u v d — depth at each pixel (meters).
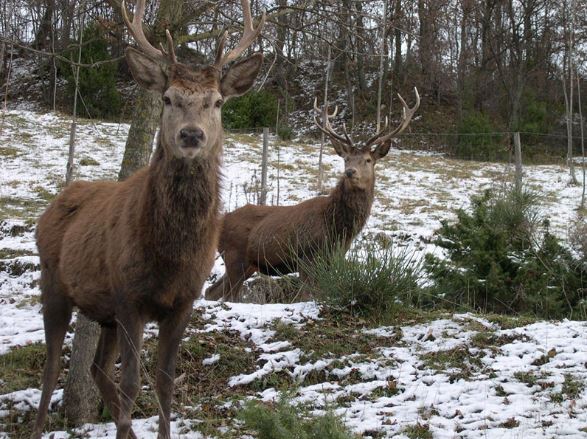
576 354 6.29
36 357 7.05
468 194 18.27
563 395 5.56
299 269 8.92
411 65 32.94
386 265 7.77
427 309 8.23
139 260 4.65
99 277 5.02
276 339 7.06
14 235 13.21
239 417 3.88
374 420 5.32
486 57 33.94
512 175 19.52
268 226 9.58
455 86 32.03
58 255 5.52
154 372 6.68
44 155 20.02
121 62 30.05
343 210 9.13
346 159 9.34
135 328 4.74
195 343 6.89
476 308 8.41
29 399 6.35
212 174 4.72
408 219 14.73
